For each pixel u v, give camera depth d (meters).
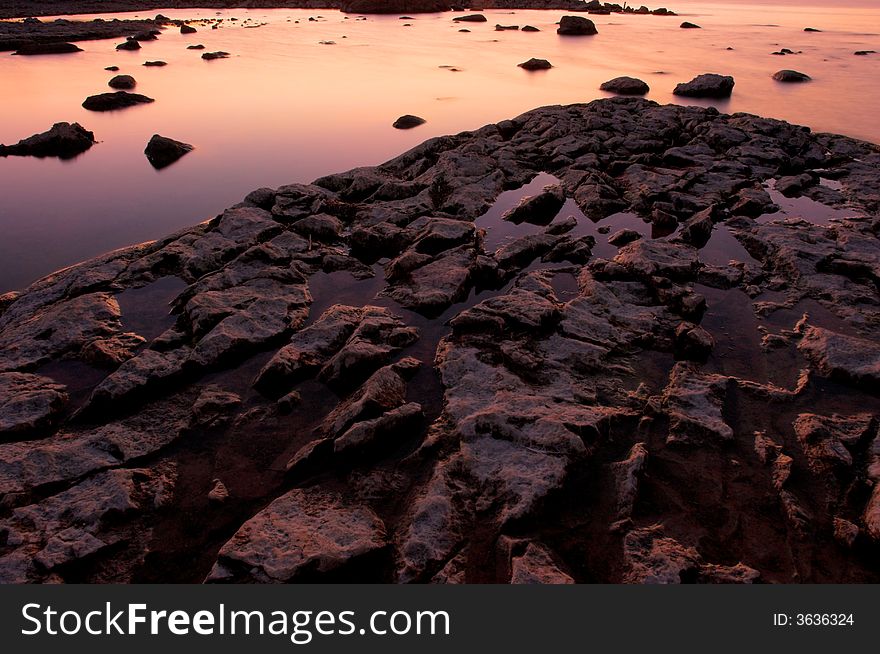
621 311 8.70
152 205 13.78
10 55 36.84
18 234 12.24
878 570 4.91
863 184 13.92
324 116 21.56
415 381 7.35
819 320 8.61
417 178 14.52
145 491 5.80
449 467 5.87
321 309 9.21
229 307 8.71
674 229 11.96
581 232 11.91
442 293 9.12
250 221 11.56
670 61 34.59
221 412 6.89
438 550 5.09
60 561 5.00
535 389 6.96
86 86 27.42
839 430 6.34
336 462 6.10
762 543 5.16
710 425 6.39
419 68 31.92
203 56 35.09
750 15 75.50
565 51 39.03
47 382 7.43
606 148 16.53
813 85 26.66
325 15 69.12
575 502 5.56
